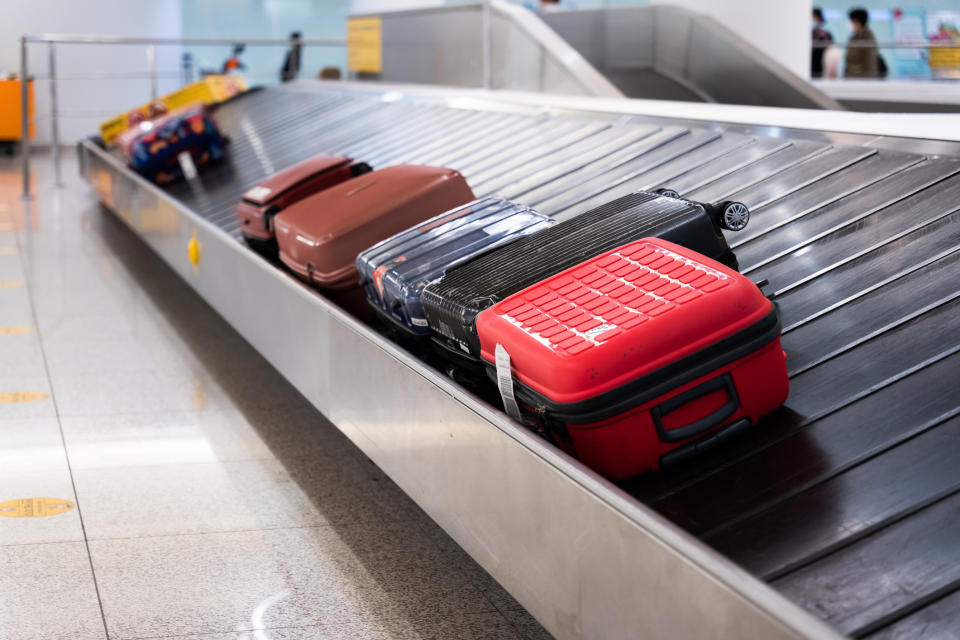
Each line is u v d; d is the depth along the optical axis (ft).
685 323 5.09
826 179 8.22
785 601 3.48
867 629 3.98
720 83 21.06
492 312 5.76
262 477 9.14
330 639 6.37
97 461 9.44
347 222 8.77
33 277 17.65
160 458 9.55
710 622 3.79
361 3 49.73
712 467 5.25
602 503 4.37
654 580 4.09
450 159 13.55
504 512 5.26
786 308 6.69
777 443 5.35
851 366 5.86
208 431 10.30
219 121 23.90
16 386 11.66
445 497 5.98
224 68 51.01
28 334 13.99
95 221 23.73
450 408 5.80
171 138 18.17
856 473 4.97
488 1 19.29
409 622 6.61
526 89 18.34
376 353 6.91
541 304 5.69
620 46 23.25
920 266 6.51
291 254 9.44
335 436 10.25
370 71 25.66
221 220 14.53
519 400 5.50
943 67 22.54
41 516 8.17
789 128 9.40
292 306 8.92
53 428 10.28
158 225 15.74
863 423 5.34
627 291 5.51
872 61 27.78
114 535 7.86
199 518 8.22
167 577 7.16
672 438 5.15
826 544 4.50
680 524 4.84
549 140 12.59
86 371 12.32
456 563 7.50
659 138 10.82
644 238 6.16
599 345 5.01
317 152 17.30
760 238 7.72
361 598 6.93
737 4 23.91
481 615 6.72
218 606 6.76
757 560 4.50
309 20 51.85
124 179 18.94
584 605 4.61
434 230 8.18
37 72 41.55
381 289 7.72
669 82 22.27
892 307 6.26
